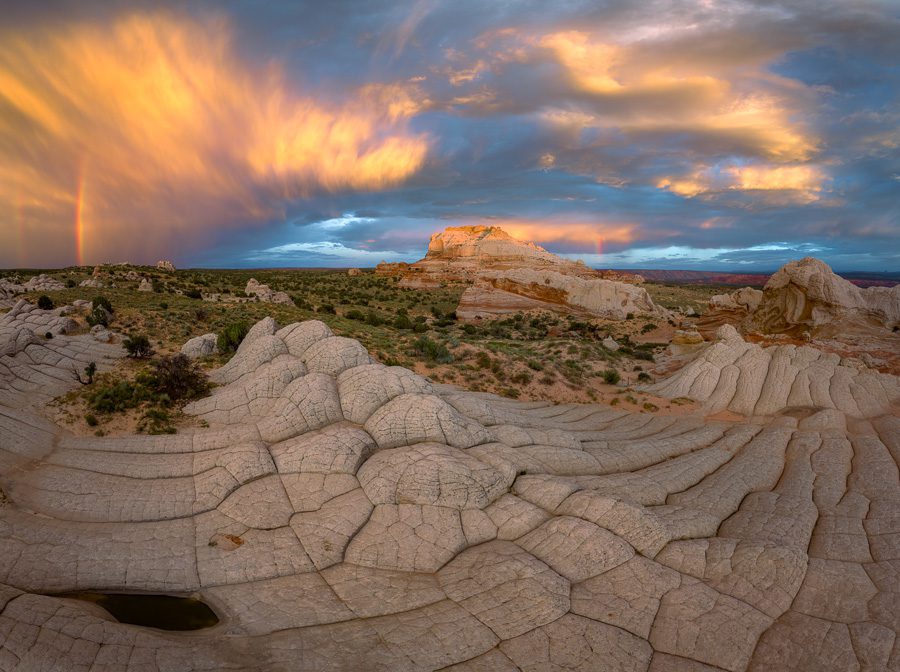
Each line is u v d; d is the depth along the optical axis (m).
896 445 28.44
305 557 15.98
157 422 22.92
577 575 15.55
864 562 16.38
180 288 82.56
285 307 66.25
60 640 11.20
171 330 39.31
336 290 122.75
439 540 16.91
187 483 18.73
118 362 29.31
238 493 18.27
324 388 23.55
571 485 19.98
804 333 57.06
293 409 22.39
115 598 14.09
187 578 14.84
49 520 16.31
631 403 39.44
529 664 12.41
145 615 13.52
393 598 14.58
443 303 113.56
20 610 11.74
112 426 22.39
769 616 13.98
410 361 40.78
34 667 10.52
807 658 12.52
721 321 73.19
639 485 21.91
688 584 15.02
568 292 97.62
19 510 16.44
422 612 14.05
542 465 22.45
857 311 55.50
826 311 56.47
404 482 18.55
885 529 18.28
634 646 12.95
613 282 97.88
